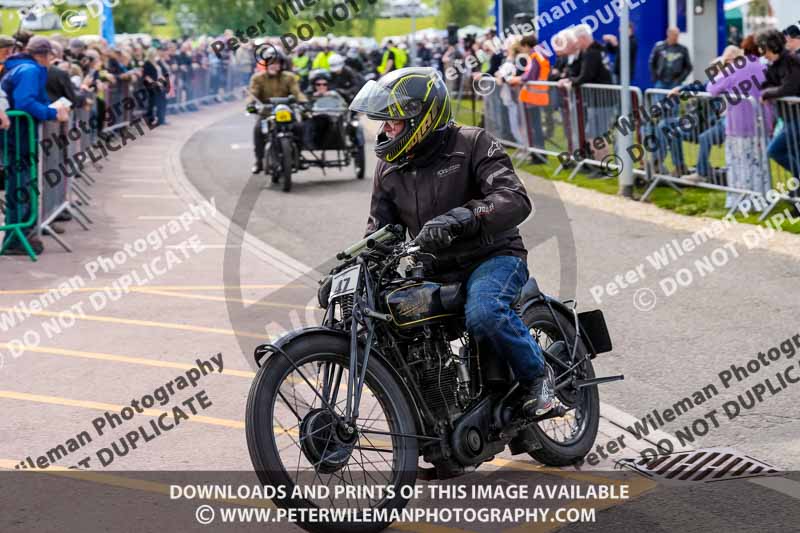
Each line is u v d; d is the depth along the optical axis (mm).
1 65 12688
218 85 43688
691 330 8516
